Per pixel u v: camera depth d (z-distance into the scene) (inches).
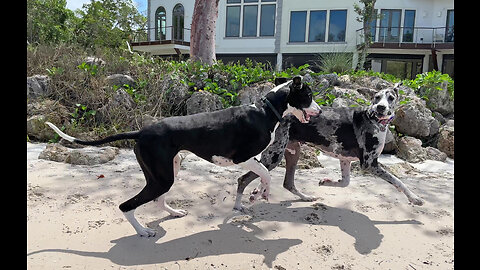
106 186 174.9
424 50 719.7
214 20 407.2
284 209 153.6
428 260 115.9
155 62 349.1
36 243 116.6
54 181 179.2
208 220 140.0
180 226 133.6
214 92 314.3
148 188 120.6
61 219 135.6
